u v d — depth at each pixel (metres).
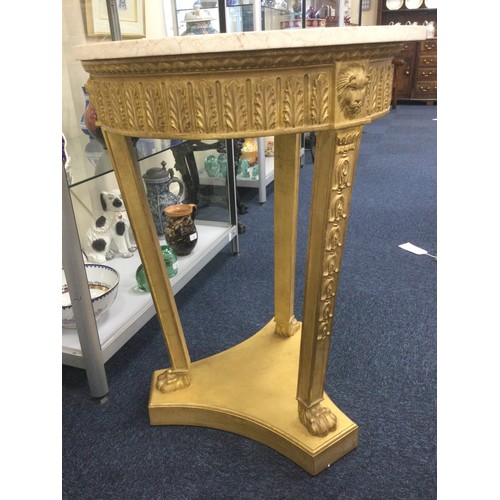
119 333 1.10
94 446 0.94
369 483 0.84
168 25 1.60
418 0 5.31
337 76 0.57
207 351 1.22
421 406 1.01
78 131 1.20
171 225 1.47
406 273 1.60
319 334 0.78
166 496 0.83
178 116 0.59
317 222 0.70
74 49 0.66
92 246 1.42
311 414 0.87
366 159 3.20
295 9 2.47
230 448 0.92
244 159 2.36
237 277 1.62
